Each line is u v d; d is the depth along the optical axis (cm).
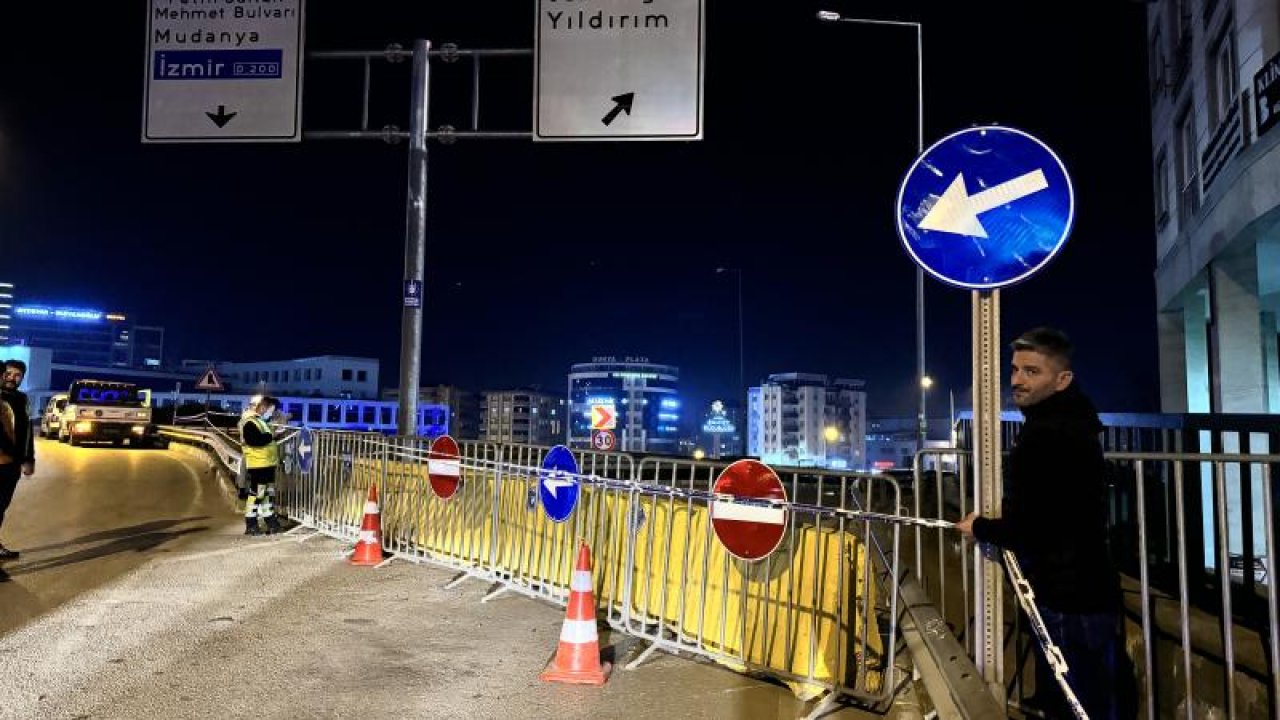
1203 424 571
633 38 1110
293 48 1158
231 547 1005
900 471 955
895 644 534
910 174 396
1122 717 411
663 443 16188
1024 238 372
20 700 503
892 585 488
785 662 557
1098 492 318
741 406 4738
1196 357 1989
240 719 480
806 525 564
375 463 1027
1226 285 1442
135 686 529
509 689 536
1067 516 314
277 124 1148
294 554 967
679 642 607
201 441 2308
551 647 622
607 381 16038
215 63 1156
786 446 13300
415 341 1250
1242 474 486
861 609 535
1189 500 557
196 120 1148
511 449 836
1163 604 449
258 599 755
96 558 925
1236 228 1288
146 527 1144
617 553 693
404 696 521
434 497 930
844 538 545
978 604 389
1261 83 1170
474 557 863
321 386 12225
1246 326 1424
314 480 1164
